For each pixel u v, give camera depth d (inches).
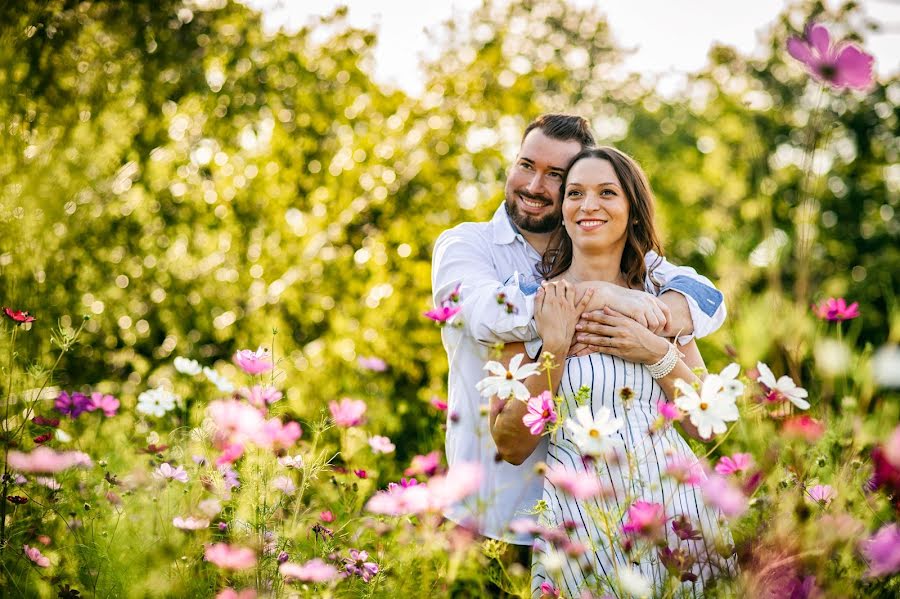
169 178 183.3
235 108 186.4
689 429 84.5
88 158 129.6
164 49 163.3
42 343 115.9
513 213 98.0
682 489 79.1
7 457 85.2
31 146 114.7
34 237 113.6
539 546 79.7
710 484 68.6
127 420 115.6
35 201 111.5
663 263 94.6
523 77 185.5
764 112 294.5
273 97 186.5
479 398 90.2
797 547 67.2
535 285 89.8
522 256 97.8
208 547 79.4
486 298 86.3
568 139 96.1
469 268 94.3
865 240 458.6
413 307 164.9
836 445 90.7
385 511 76.4
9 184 108.4
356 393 151.9
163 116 172.2
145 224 179.5
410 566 78.8
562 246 94.1
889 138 451.2
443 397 143.9
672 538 75.7
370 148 182.1
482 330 85.4
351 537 85.7
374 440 101.6
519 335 84.5
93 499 91.7
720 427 68.3
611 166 87.8
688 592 70.9
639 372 83.4
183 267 185.9
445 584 78.3
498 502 86.7
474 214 177.0
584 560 75.6
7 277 107.3
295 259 181.2
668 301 88.6
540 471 71.7
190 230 186.4
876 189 467.8
